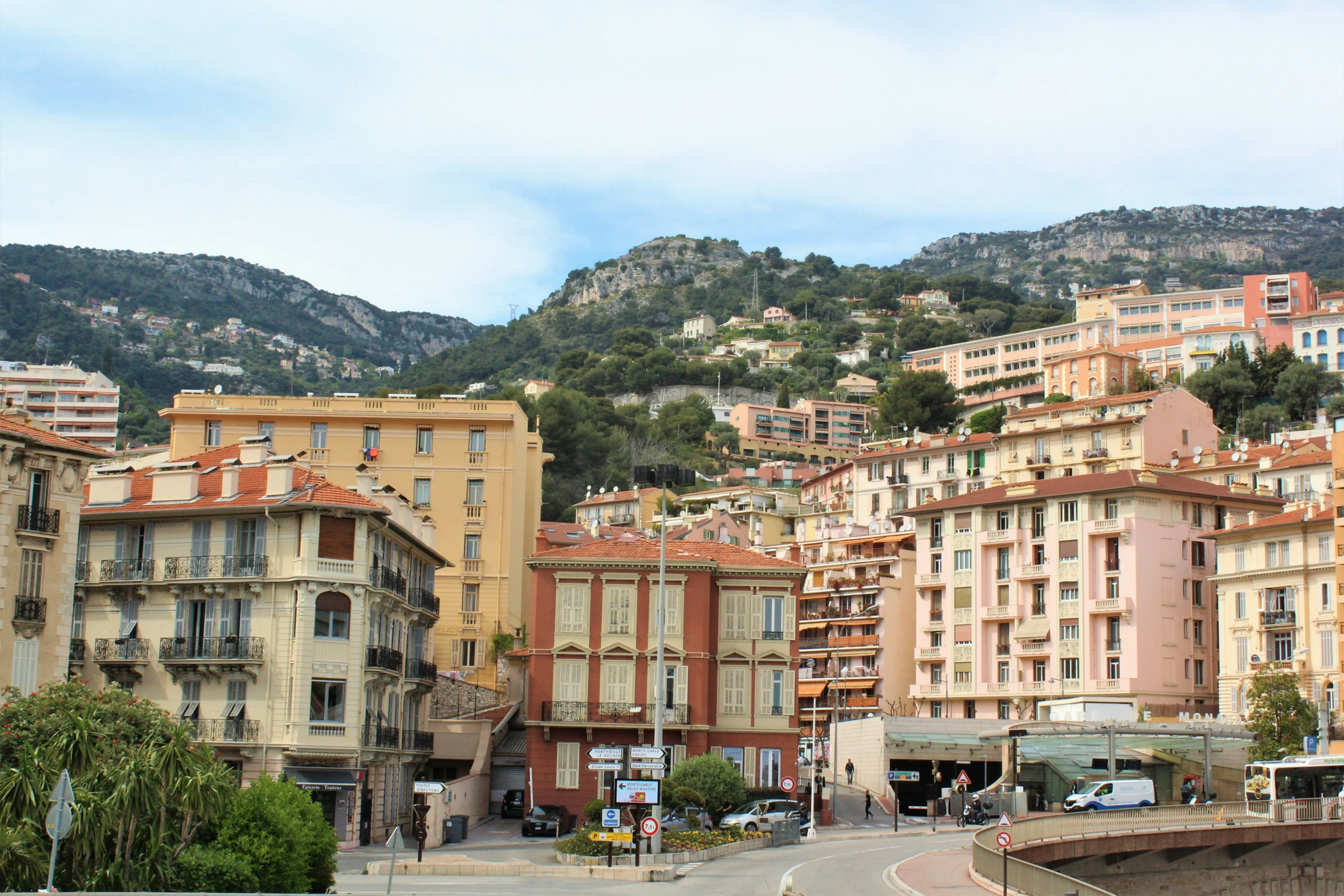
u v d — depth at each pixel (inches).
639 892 2001.7
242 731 2925.7
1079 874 2726.4
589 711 3545.8
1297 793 3186.5
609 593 3624.5
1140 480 4815.5
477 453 4581.7
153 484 3203.7
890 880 2194.9
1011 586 4990.2
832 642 5506.9
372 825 3080.7
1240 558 4584.2
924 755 4178.2
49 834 1513.3
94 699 1887.3
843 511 6801.2
